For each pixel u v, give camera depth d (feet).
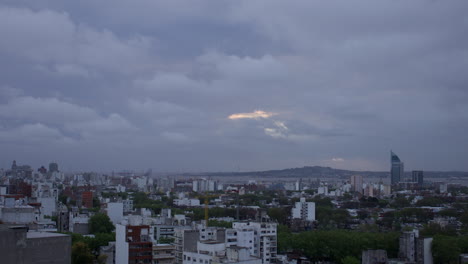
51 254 448.65
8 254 413.59
